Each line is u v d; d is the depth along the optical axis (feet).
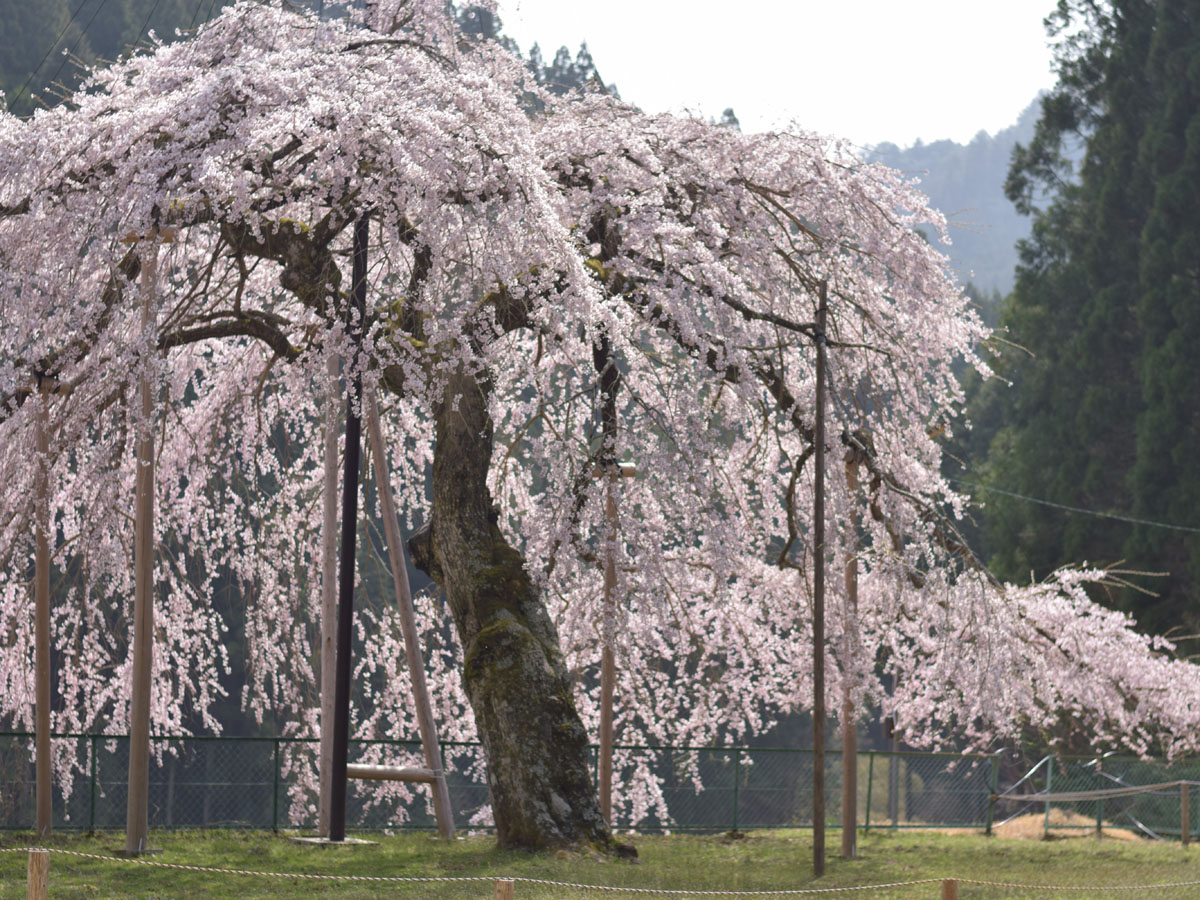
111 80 40.86
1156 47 124.77
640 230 40.65
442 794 46.47
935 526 46.83
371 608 57.26
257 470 54.54
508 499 55.98
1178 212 118.01
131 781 39.37
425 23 47.52
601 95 47.47
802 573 46.26
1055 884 36.58
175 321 40.65
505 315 42.19
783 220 48.60
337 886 32.35
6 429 38.40
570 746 39.50
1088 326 122.11
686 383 43.16
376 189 37.78
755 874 37.06
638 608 47.06
